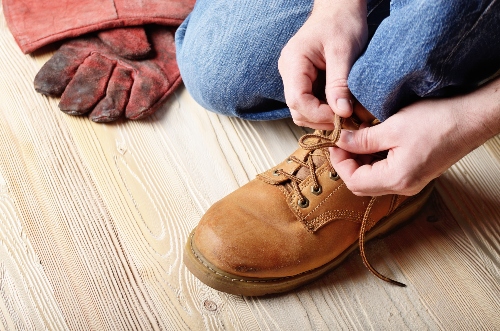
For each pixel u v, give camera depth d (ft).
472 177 3.61
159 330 3.22
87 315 3.23
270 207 3.23
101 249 3.37
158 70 3.77
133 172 3.57
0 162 3.55
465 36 2.62
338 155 3.03
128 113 3.67
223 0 3.38
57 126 3.67
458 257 3.41
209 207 3.50
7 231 3.38
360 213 3.25
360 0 3.02
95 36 3.86
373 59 2.72
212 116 3.75
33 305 3.23
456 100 2.80
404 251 3.43
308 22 3.04
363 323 3.26
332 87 2.90
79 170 3.56
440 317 3.28
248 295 3.26
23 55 3.88
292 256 3.19
